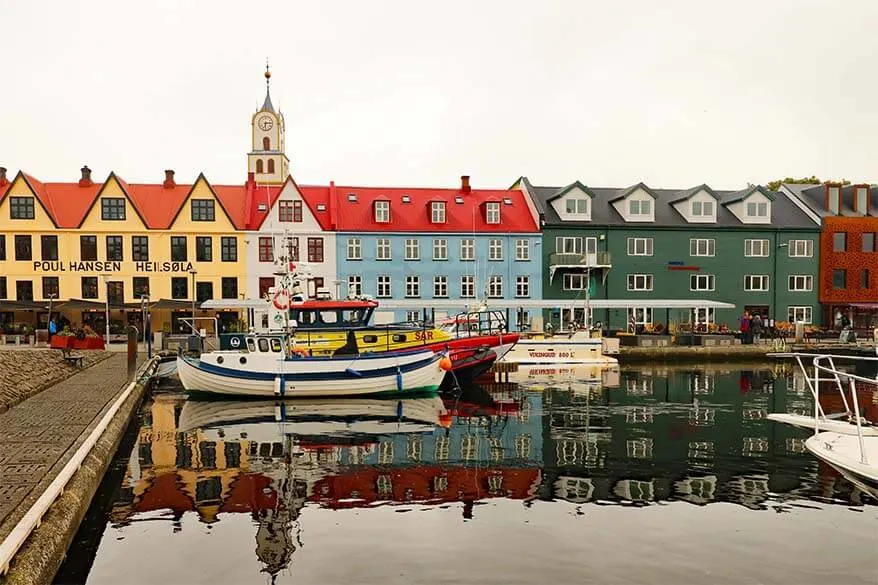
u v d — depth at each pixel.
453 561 10.02
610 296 50.84
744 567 9.80
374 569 9.79
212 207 48.09
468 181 54.41
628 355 40.31
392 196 52.72
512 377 33.47
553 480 14.35
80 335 37.38
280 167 77.81
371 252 49.53
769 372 36.28
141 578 9.51
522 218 51.97
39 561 8.10
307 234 48.72
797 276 52.38
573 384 30.98
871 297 52.75
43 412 17.02
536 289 50.75
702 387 29.88
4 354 23.72
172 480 14.30
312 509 12.42
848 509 12.30
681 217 52.59
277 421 21.23
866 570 9.70
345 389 25.66
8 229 46.19
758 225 51.97
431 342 29.94
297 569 9.77
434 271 50.19
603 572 9.64
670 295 51.25
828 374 34.69
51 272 46.62
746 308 51.97
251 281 48.16
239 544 10.70
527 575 9.54
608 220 51.66
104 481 13.13
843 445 12.66
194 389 25.58
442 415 22.50
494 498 13.09
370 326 29.61
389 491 13.55
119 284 47.31
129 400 20.52
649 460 16.05
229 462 15.88
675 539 10.85
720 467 15.34
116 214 47.38
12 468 11.21
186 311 47.41
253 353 25.47
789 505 12.55
